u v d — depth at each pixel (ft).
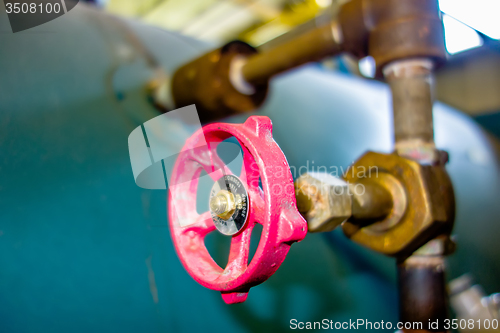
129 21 1.01
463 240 1.39
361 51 0.76
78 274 0.81
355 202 0.64
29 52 0.85
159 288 0.87
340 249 1.14
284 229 0.51
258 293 0.98
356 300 1.10
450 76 1.79
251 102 0.95
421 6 0.68
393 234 0.67
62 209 0.81
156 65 0.99
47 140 0.83
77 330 0.79
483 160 1.61
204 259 0.62
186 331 0.88
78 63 0.90
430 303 0.70
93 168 0.86
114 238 0.85
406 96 0.70
